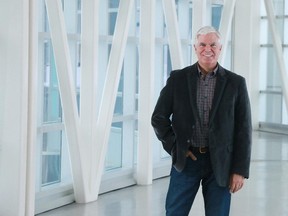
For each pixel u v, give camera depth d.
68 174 11.74
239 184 6.37
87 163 11.39
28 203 9.48
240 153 6.38
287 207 11.20
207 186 6.53
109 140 13.19
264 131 24.72
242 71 20.62
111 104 11.98
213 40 6.30
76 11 11.82
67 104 10.72
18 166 9.20
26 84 9.16
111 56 12.12
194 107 6.36
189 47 16.08
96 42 11.27
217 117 6.32
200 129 6.37
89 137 11.39
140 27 13.02
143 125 13.20
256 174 14.81
